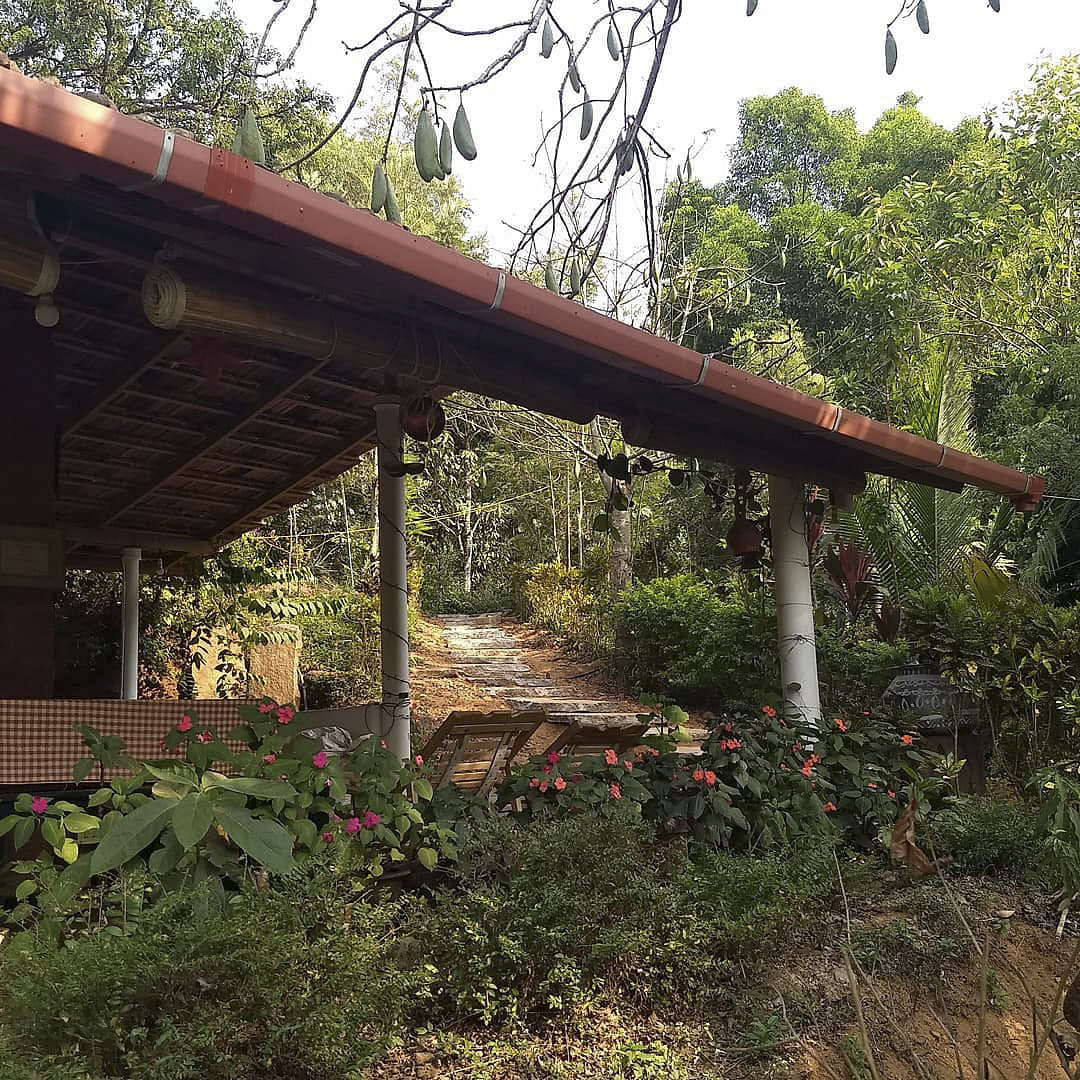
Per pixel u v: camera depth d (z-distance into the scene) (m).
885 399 11.61
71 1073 2.07
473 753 4.38
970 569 6.96
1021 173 10.86
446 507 19.30
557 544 18.25
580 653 13.47
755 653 8.44
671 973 3.34
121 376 4.72
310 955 2.58
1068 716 5.57
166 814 2.71
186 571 8.46
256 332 3.02
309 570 13.62
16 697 3.79
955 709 5.92
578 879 3.43
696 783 4.26
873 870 4.46
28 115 1.96
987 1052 3.34
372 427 5.89
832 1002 3.35
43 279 2.55
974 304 11.32
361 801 3.46
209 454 6.11
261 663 9.70
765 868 3.76
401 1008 2.80
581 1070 2.89
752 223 17.06
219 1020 2.34
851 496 5.69
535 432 12.07
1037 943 3.97
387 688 5.09
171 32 11.53
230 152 2.32
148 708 3.33
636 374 4.00
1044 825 3.90
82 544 7.64
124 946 2.35
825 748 4.91
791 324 12.67
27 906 2.70
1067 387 9.33
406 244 2.73
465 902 3.37
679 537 14.74
